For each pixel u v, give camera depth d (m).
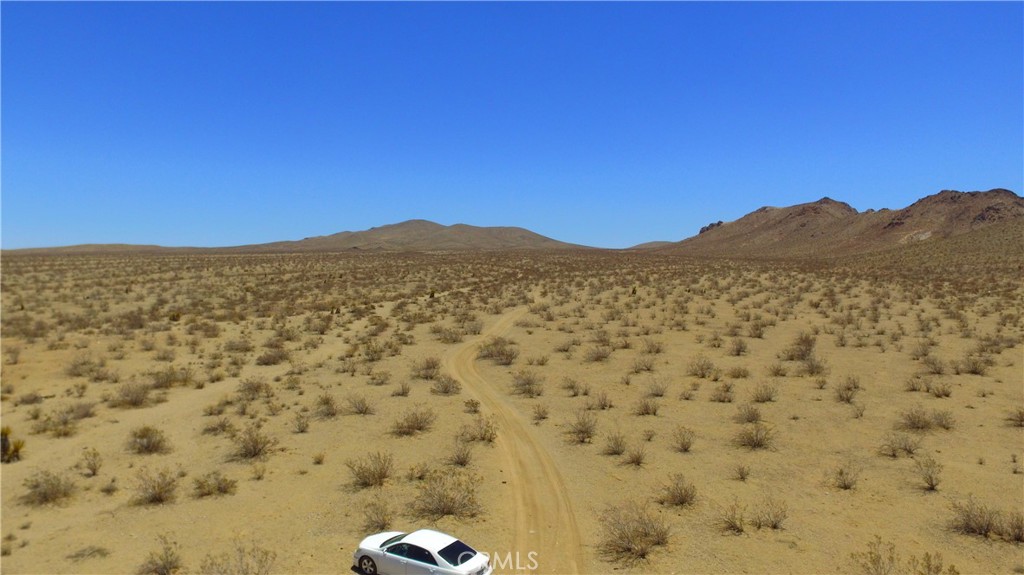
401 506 16.05
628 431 22.05
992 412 23.17
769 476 17.73
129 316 45.38
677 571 12.79
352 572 12.82
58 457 19.55
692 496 16.17
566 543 14.10
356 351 37.03
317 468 18.75
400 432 22.16
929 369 30.00
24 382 28.88
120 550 13.83
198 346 37.50
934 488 16.55
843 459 18.91
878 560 12.58
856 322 44.00
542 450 20.27
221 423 22.55
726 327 44.22
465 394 27.61
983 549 13.40
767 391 25.94
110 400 25.83
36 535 14.52
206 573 12.69
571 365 33.34
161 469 18.56
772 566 12.88
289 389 28.38
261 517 15.45
